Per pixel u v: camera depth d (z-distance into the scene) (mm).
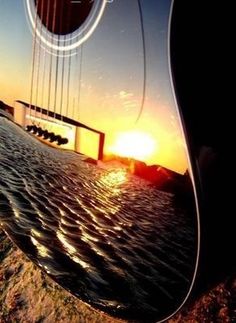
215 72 629
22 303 1241
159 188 879
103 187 1003
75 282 922
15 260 1356
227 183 636
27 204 1124
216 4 609
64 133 1121
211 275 688
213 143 630
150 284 812
